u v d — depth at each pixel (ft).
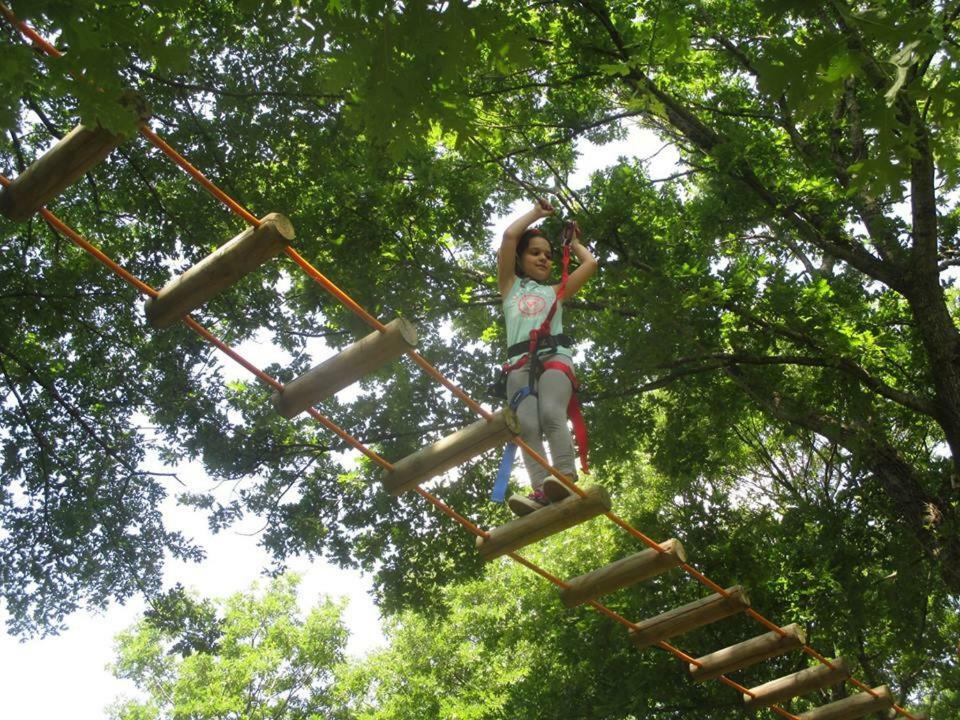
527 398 17.48
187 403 37.93
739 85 40.55
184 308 13.21
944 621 49.80
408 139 11.51
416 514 39.60
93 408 40.55
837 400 34.24
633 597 44.21
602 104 40.52
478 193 38.14
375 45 10.89
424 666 74.28
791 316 32.35
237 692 88.79
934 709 56.29
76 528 38.68
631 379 33.01
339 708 90.17
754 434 52.65
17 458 39.22
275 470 39.81
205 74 33.96
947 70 10.82
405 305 37.09
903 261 34.73
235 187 35.86
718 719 44.83
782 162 36.50
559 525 17.01
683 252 34.91
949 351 32.27
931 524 33.68
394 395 37.29
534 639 49.16
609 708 42.52
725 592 20.36
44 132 37.06
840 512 42.52
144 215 36.83
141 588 40.14
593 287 36.37
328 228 36.70
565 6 34.60
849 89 35.42
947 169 11.53
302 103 34.30
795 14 10.53
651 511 49.16
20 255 37.42
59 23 9.96
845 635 44.60
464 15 10.70
